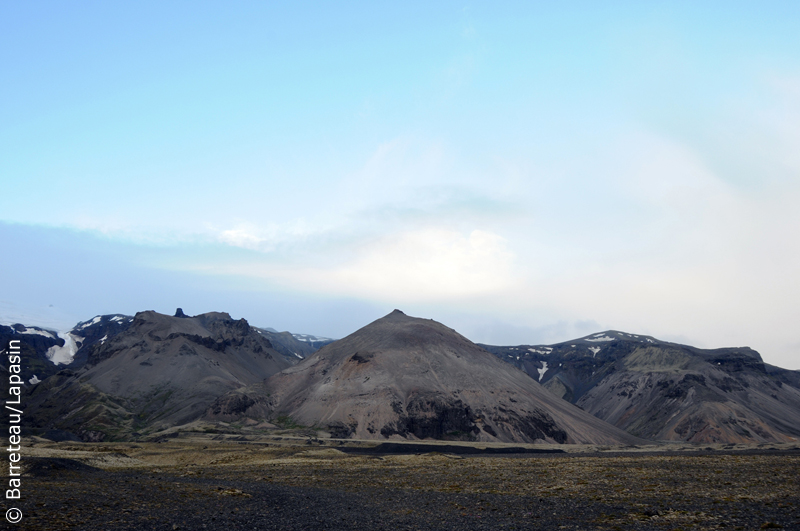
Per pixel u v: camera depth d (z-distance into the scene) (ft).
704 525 121.19
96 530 110.01
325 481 242.17
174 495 168.25
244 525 124.26
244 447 484.74
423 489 210.38
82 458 303.48
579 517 137.39
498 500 173.58
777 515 131.54
